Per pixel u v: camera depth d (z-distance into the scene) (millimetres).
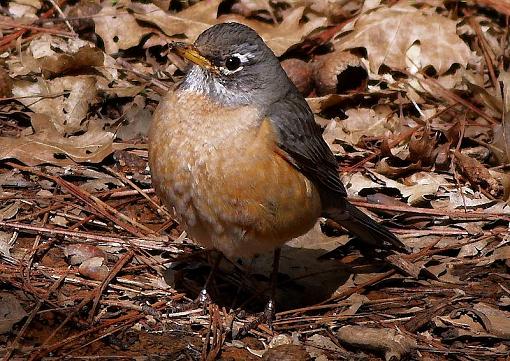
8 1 14750
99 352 9102
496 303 10414
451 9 15344
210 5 14664
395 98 13969
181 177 9109
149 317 9773
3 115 12922
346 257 11414
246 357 9367
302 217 9641
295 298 10516
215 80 9273
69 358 8906
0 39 14102
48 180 11820
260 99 9398
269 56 9672
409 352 9492
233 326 9812
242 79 9359
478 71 14578
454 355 9562
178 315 9891
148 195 11914
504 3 15391
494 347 9734
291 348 9297
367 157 12859
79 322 9477
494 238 11594
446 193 12320
